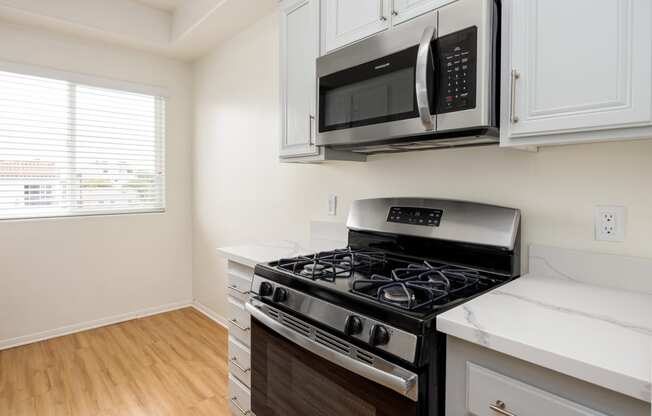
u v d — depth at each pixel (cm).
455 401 91
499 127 115
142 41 300
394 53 131
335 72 154
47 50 280
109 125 315
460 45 112
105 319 317
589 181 121
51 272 291
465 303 101
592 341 76
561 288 115
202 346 276
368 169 191
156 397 210
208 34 289
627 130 90
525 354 75
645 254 111
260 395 148
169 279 352
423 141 137
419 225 155
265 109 261
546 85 100
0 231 269
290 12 185
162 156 346
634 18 87
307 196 229
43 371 238
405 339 90
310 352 120
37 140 282
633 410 65
